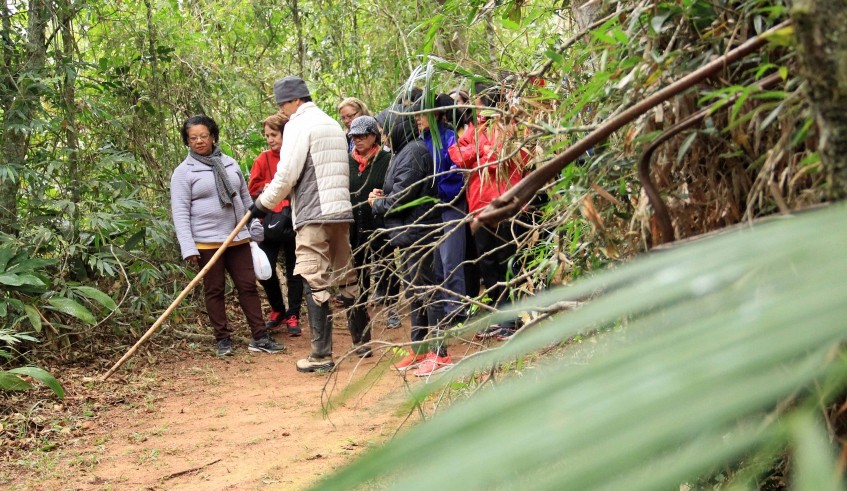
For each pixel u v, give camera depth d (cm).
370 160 577
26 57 587
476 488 21
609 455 21
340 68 863
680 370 22
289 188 520
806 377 23
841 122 54
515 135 213
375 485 43
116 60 704
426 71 232
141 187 708
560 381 23
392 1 738
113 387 507
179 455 384
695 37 143
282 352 617
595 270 171
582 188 164
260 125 843
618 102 161
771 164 112
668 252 31
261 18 873
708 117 131
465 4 268
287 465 352
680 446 25
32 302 548
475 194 447
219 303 601
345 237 532
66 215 605
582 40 200
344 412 415
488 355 32
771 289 25
